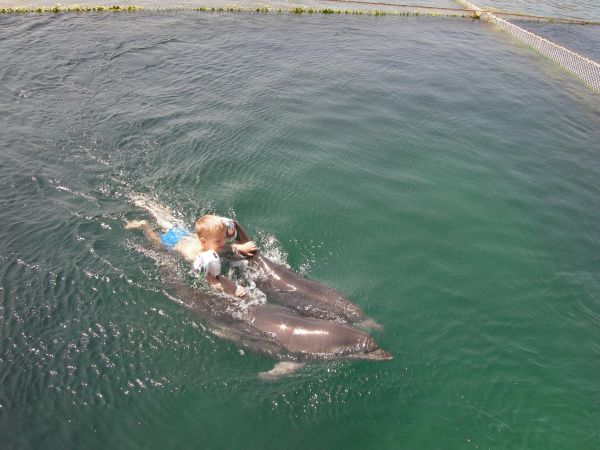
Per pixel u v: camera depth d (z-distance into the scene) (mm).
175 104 6117
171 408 2943
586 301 3793
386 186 4953
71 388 2975
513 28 10641
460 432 2912
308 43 8656
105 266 3746
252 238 4152
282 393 3072
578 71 8461
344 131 5832
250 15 10062
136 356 3188
